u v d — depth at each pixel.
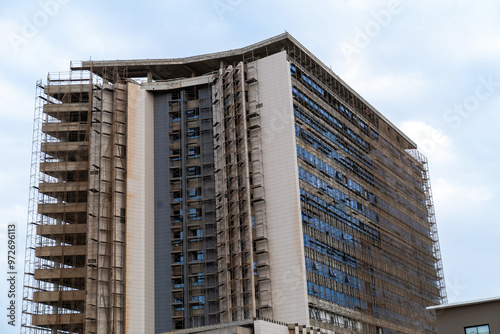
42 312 120.38
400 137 162.62
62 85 134.25
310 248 111.19
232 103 124.06
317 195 117.94
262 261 111.31
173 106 133.00
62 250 121.06
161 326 117.25
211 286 117.06
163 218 125.19
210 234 121.50
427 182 171.50
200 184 125.81
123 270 118.50
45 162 128.38
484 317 63.84
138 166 126.38
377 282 128.75
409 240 150.00
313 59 129.88
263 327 89.56
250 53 130.25
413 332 137.50
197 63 134.62
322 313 108.81
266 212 113.81
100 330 114.38
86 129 130.12
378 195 140.38
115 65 135.50
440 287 159.75
